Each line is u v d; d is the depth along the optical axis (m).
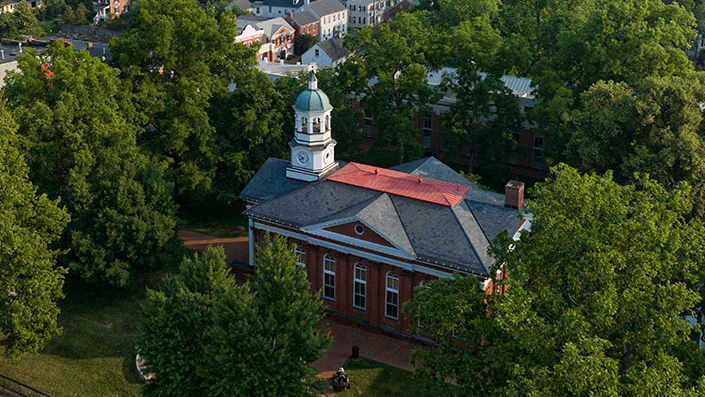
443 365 44.84
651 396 35.91
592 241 41.00
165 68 82.31
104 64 75.19
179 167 83.44
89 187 67.25
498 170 95.19
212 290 52.03
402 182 67.31
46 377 58.47
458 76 101.06
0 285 55.88
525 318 39.75
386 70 95.44
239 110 83.62
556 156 87.19
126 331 64.69
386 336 64.44
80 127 68.69
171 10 84.62
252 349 46.84
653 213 43.16
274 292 48.97
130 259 67.69
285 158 85.69
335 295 65.94
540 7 132.25
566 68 98.56
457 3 134.00
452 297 44.69
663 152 71.50
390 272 62.44
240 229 84.12
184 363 49.53
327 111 69.88
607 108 78.56
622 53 90.50
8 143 62.34
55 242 66.50
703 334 48.25
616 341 41.00
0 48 132.75
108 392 57.41
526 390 38.16
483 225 62.47
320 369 59.94
